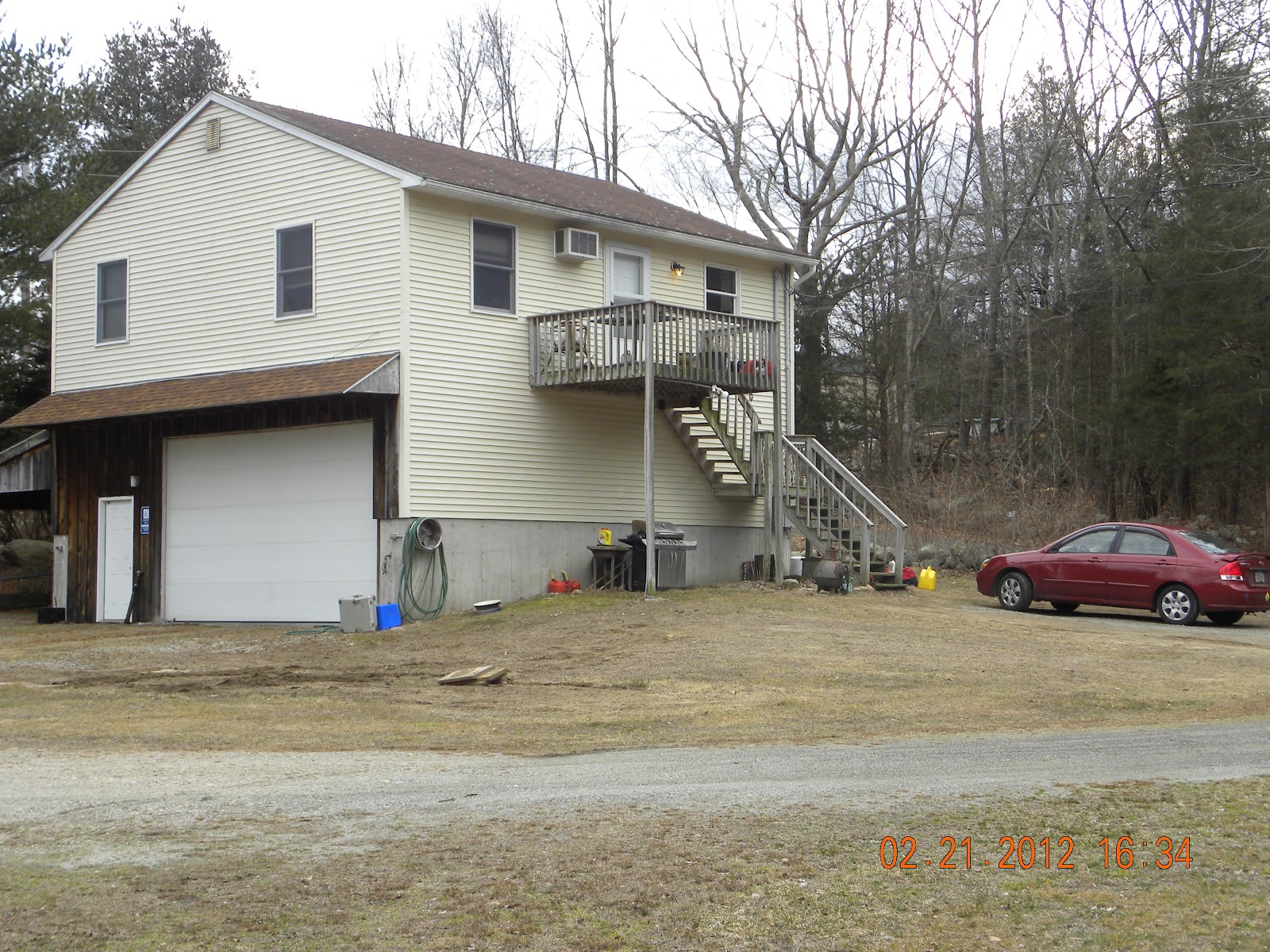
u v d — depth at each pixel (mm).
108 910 5785
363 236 20484
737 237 25891
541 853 6637
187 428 22391
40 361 31078
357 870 6344
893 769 8914
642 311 20328
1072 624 18703
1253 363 31484
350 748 10016
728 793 8062
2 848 6828
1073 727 10867
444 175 20766
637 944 5410
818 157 40375
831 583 22125
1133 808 7648
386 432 19906
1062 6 35281
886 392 40750
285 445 21234
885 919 5723
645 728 11031
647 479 20234
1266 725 10898
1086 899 6004
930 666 14227
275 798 8016
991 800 7852
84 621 23609
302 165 21281
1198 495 37938
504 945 5387
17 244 27484
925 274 40062
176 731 10898
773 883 6152
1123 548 20266
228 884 6141
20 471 24859
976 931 5598
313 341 20969
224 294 22188
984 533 32062
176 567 22422
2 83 27203
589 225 22625
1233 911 5852
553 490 22078
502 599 21094
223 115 22391
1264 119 30688
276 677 14492
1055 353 39406
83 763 9328
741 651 15102
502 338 21391
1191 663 14648
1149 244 35219
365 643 17719
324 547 20641
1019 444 39094
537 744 10219
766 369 22609
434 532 19984
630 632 16812
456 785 8391
